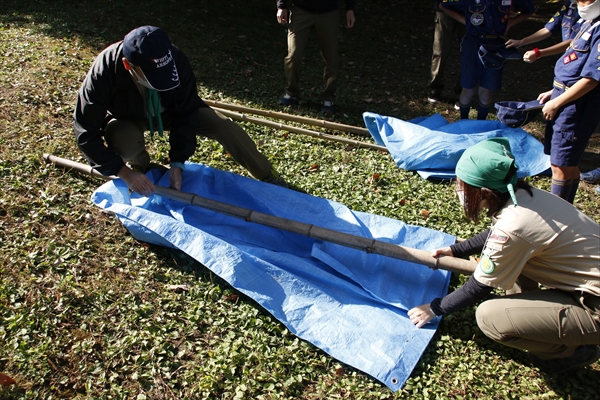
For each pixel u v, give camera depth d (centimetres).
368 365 304
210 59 765
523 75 860
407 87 776
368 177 503
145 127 405
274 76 748
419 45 991
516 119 483
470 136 545
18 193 417
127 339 313
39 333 312
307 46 913
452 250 341
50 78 593
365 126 624
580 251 266
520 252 268
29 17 769
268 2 1077
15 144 473
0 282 340
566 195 432
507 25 585
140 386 290
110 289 347
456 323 342
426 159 514
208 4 975
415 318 326
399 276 367
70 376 291
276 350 317
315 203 422
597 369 315
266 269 349
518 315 281
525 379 308
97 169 371
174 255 380
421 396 294
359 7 1172
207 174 438
